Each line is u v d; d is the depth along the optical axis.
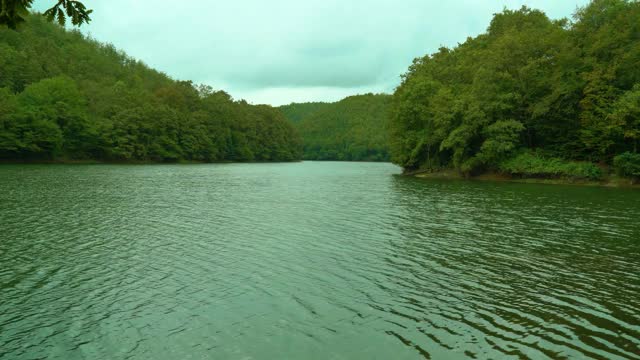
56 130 91.88
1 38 129.00
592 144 52.12
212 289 13.85
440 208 31.14
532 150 60.34
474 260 17.11
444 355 9.57
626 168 47.44
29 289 13.80
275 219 26.56
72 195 36.81
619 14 55.34
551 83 56.91
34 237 20.81
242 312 12.03
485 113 59.91
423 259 17.30
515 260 17.06
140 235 21.64
